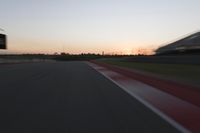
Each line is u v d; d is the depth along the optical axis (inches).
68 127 346.3
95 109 462.0
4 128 344.2
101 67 2010.3
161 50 2391.7
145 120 382.9
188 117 405.1
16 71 1515.7
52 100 553.9
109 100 554.6
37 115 418.0
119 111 445.7
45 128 342.6
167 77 1041.5
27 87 770.2
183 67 1510.8
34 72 1427.2
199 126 350.3
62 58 6850.4
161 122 371.2
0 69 1733.5
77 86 797.2
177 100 555.5
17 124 363.9
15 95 621.9
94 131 327.6
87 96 607.8
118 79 1038.4
